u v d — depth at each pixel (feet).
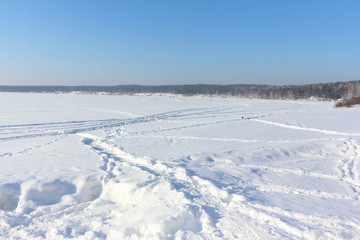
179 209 17.33
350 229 15.65
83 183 24.58
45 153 38.32
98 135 57.21
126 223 16.63
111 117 91.91
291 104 185.37
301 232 15.12
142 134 58.80
